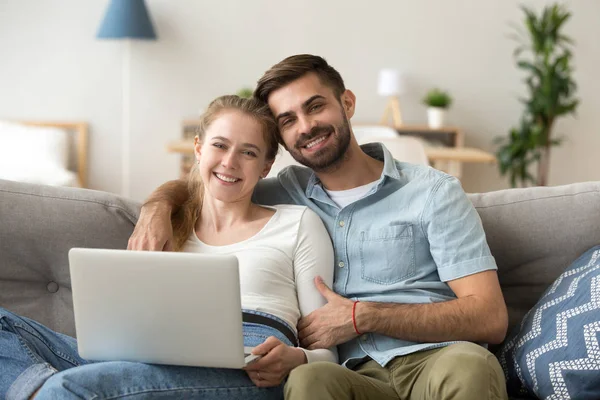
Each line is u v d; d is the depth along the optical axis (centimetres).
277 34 582
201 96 584
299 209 201
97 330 161
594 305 176
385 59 586
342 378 164
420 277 195
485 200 214
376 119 592
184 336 158
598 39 586
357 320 182
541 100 545
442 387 159
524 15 583
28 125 571
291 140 200
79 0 570
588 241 205
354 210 201
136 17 532
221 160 192
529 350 184
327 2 580
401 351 182
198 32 579
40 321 208
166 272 153
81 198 210
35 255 208
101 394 155
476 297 184
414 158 329
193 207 203
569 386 172
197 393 163
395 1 581
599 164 603
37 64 575
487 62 588
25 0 569
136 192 589
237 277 151
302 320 190
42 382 166
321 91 199
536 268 208
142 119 584
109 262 155
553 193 211
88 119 582
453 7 582
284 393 163
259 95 203
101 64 577
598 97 594
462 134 569
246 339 179
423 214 194
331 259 197
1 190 208
